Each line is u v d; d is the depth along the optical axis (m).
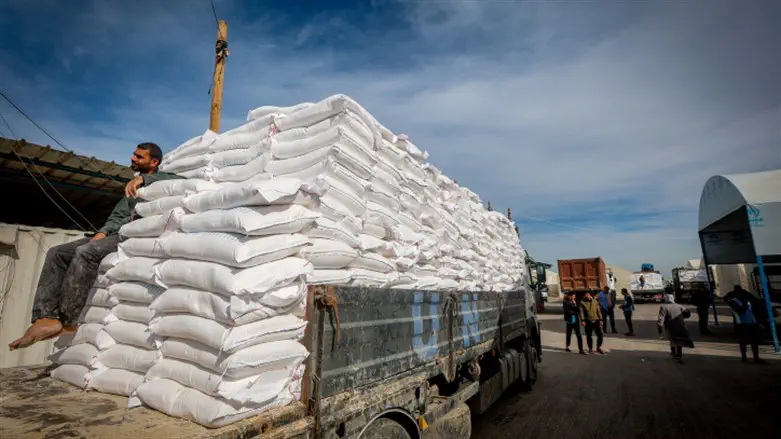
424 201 3.60
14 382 2.51
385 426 2.52
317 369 2.00
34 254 6.20
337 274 2.45
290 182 2.16
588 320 11.52
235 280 1.85
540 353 8.76
